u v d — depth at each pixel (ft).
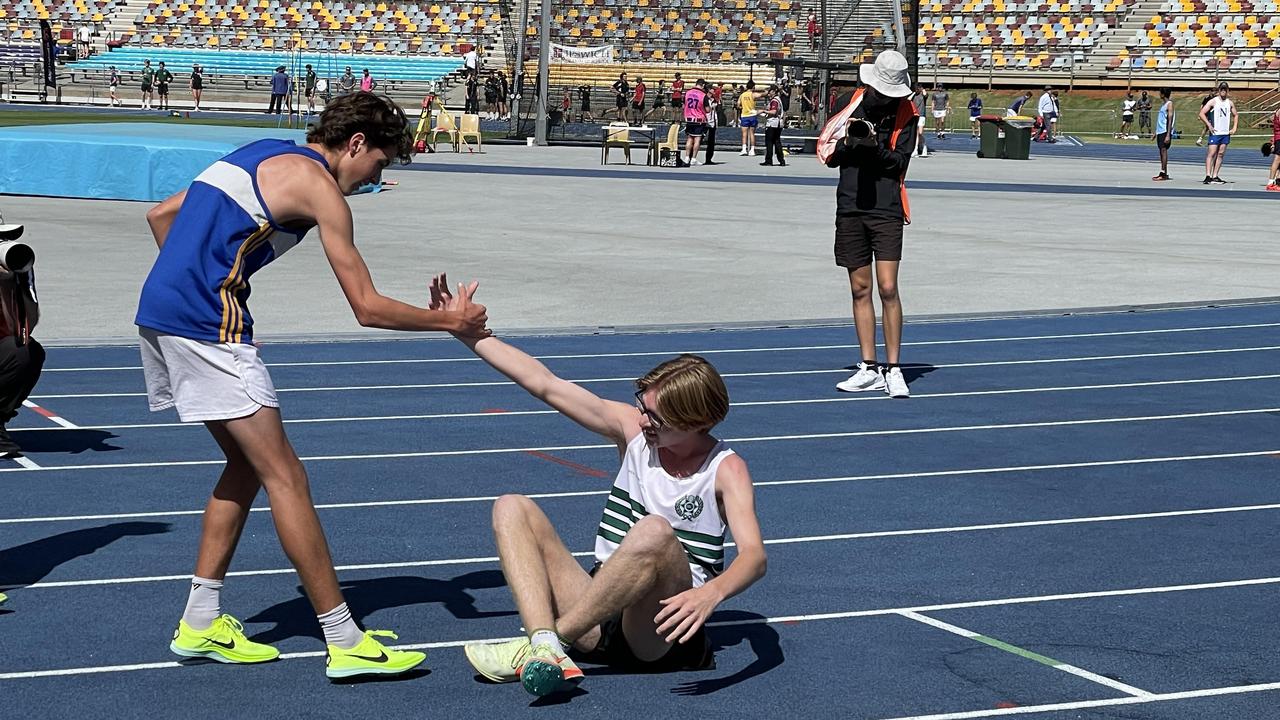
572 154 121.60
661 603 14.56
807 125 132.36
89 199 75.46
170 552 19.94
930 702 14.99
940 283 50.49
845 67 123.75
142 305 14.93
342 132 15.23
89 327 38.83
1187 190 91.86
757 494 23.93
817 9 154.30
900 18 125.80
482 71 179.52
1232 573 19.94
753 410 30.81
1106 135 168.86
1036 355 38.06
